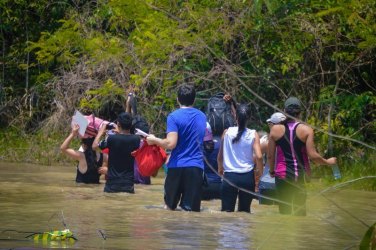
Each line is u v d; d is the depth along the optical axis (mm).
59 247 19422
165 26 43688
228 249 19703
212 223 24859
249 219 26125
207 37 43219
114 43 48531
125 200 30703
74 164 48594
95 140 35781
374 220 25875
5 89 60844
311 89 48469
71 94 51344
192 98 28547
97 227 23188
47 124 51719
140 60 47688
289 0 46406
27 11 61969
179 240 20984
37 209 27062
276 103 48406
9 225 23141
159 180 40500
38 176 39688
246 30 46406
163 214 26844
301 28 46000
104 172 36594
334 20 44281
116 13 48531
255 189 29562
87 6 55438
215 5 45125
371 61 45562
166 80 47188
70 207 27906
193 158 28141
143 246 19812
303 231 23281
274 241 21328
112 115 51125
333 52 46312
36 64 57938
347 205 30438
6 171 42250
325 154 45281
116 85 49469
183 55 44969
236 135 28234
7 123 58781
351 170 41312
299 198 26047
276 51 47031
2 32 62656
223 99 31734
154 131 48000
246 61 46281
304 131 26047
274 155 26469
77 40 50469
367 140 48000
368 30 32094
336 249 20094
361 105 46312
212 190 31766
